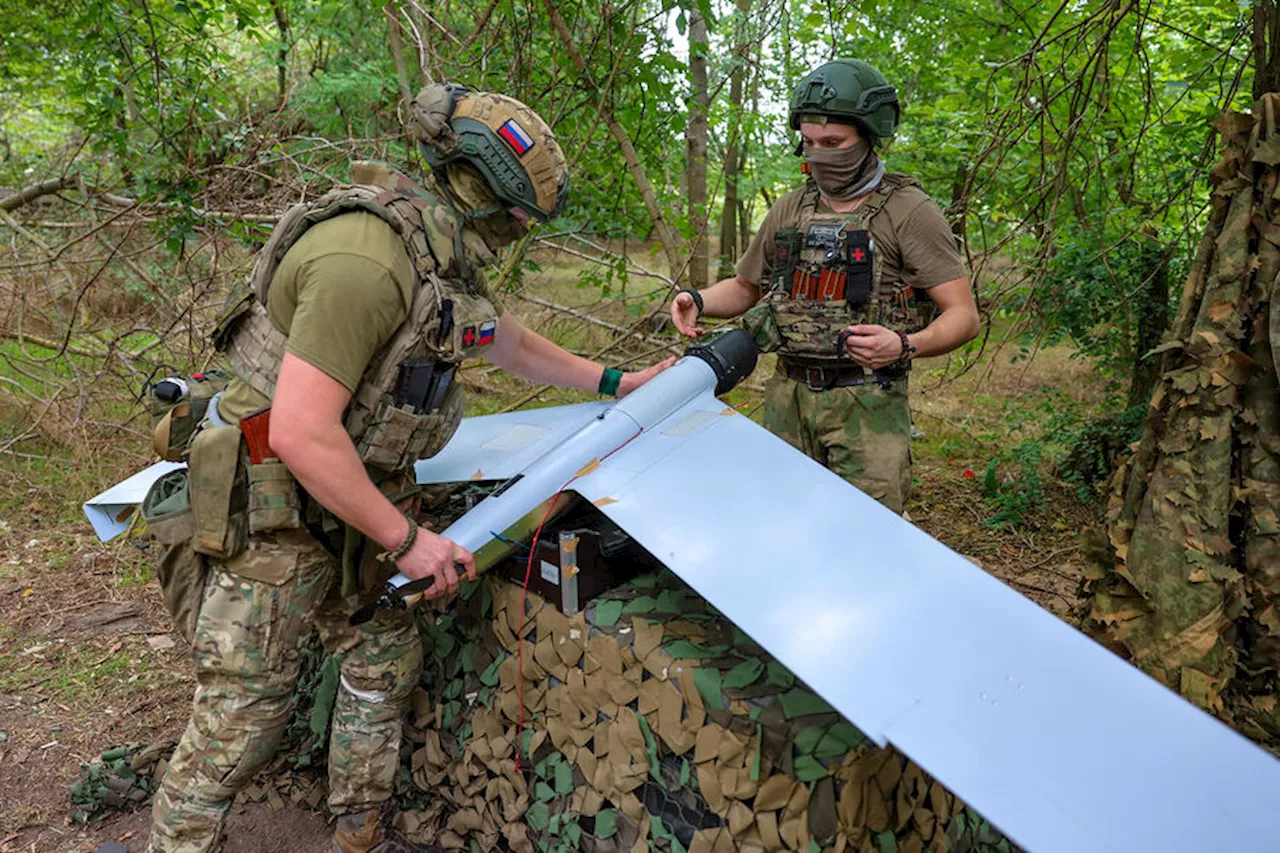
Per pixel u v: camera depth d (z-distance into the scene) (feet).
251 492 5.74
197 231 15.76
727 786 5.24
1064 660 4.31
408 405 5.70
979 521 14.15
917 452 17.54
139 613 11.85
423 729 7.47
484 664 6.91
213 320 16.51
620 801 5.93
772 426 7.96
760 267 8.18
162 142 15.80
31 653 10.86
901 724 4.09
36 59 17.66
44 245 17.88
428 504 7.50
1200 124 12.62
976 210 13.44
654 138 13.87
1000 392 20.42
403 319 5.49
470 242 5.81
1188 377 7.14
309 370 5.17
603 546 6.27
